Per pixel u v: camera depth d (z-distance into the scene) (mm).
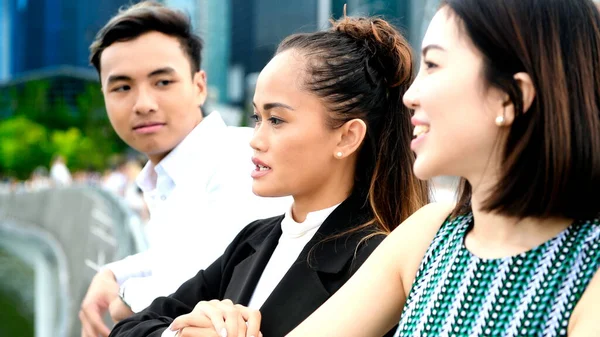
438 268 1479
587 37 1360
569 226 1366
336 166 1958
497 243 1415
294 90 1904
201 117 3121
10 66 71875
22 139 48188
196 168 2906
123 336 2020
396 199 2004
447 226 1521
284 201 2799
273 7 46031
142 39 2939
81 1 69750
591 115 1329
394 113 2021
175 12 2994
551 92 1322
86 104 48219
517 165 1340
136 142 2992
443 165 1411
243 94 47531
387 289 1578
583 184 1321
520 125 1346
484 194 1412
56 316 10820
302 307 1828
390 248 1600
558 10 1355
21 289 15766
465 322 1390
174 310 2115
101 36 2998
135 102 2949
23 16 71312
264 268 2014
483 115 1368
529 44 1336
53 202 15125
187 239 2820
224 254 2186
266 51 46594
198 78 3098
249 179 2861
